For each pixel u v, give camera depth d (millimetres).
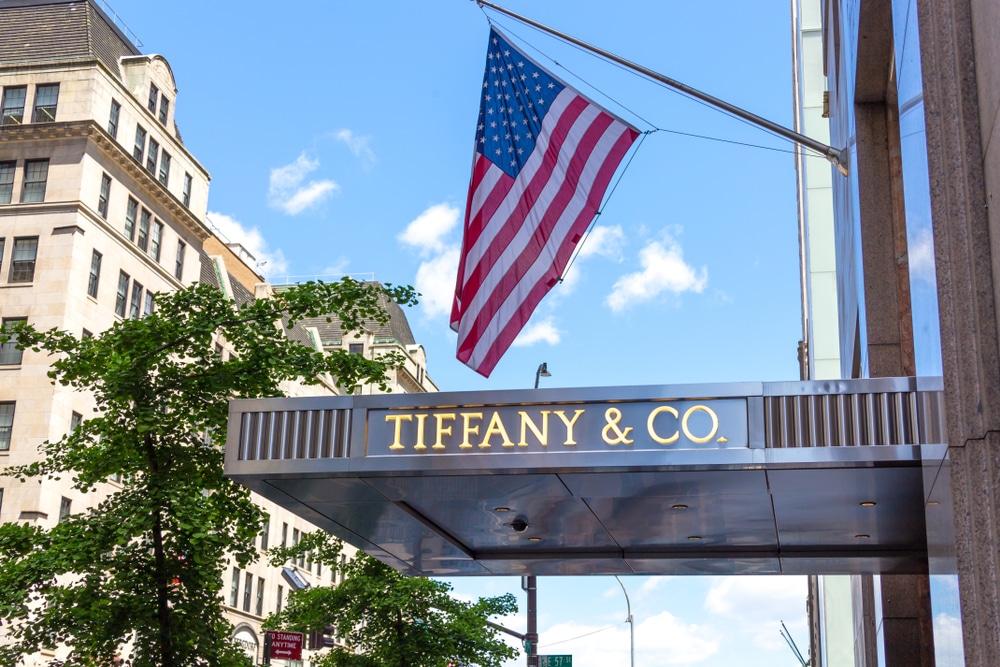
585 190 14602
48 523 49156
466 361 14359
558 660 35375
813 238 36719
